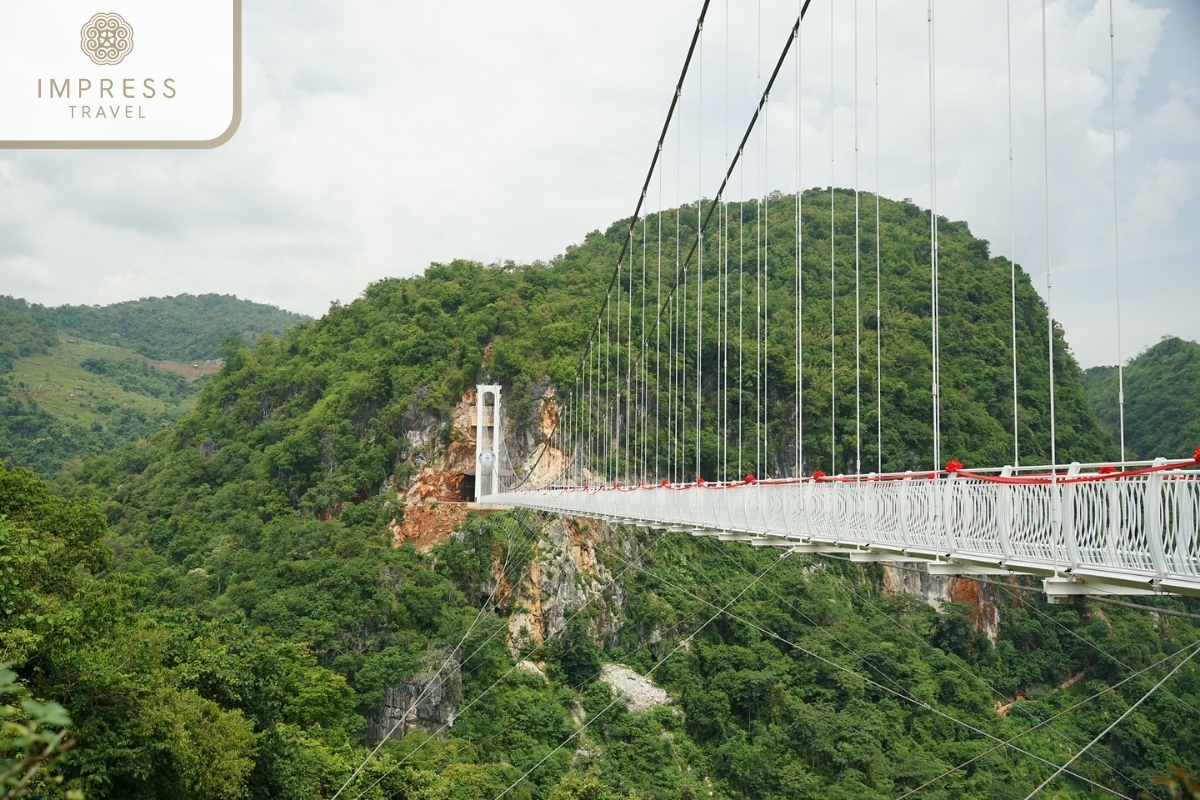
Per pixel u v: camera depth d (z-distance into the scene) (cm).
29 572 1644
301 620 4516
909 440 4653
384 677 4366
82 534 2280
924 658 4344
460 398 6625
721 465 5297
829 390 5109
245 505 6203
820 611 4788
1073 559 855
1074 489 866
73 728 1335
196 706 1714
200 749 1636
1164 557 766
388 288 7719
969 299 5156
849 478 1331
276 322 19800
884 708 4112
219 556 5422
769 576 5059
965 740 3878
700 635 4919
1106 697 3662
